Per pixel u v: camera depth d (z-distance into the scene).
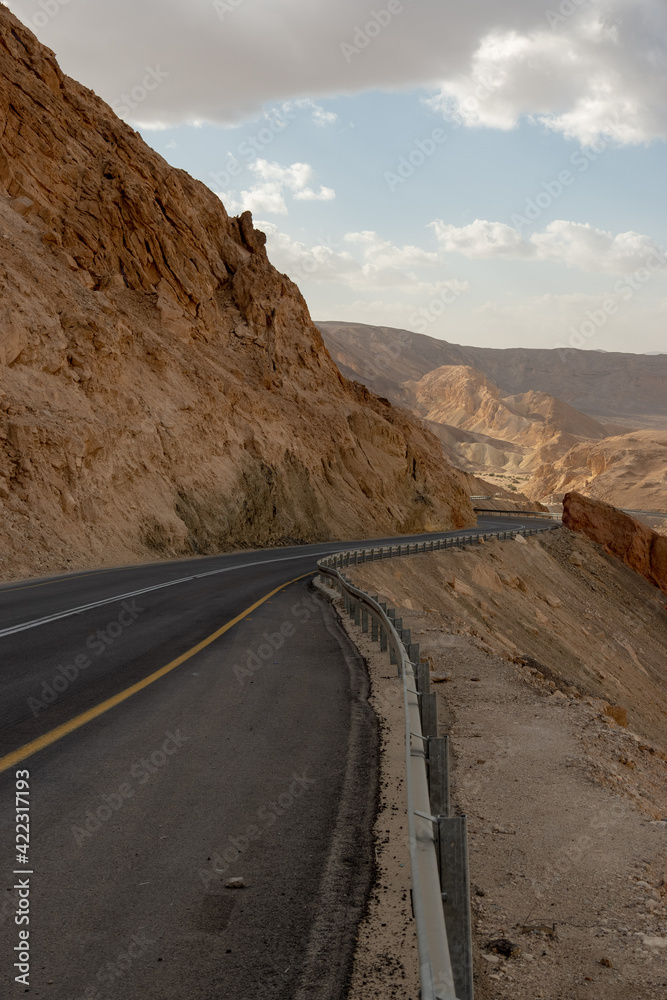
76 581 20.98
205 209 56.59
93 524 27.91
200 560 31.59
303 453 51.84
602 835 5.50
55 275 32.62
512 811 5.89
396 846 4.66
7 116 36.41
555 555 64.25
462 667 11.84
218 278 55.38
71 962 3.28
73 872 4.12
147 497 32.84
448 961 2.71
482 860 5.01
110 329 33.44
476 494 141.00
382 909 3.87
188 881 4.08
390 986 3.19
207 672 9.72
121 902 3.82
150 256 43.97
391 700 8.66
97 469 29.53
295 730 7.22
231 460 41.94
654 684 47.16
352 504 55.34
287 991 3.14
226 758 6.26
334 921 3.73
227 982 3.20
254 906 3.85
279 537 43.62
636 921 4.33
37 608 14.82
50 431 26.50
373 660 11.31
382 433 67.50
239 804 5.25
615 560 76.06
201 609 15.99
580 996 3.62
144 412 34.97
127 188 42.50
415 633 14.92
